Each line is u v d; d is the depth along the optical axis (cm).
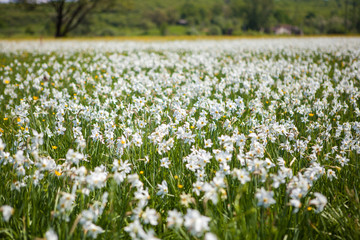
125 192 313
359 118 557
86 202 304
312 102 648
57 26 5109
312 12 14538
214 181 267
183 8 17088
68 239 240
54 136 445
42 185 317
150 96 654
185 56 1736
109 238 274
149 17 14688
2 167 352
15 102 712
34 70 1230
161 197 323
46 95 664
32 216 279
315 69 1083
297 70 1066
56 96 592
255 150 340
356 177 348
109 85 911
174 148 402
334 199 316
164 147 372
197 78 856
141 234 227
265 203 242
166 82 812
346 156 400
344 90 731
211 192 255
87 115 494
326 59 1519
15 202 298
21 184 298
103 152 401
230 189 316
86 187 269
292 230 281
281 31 10400
